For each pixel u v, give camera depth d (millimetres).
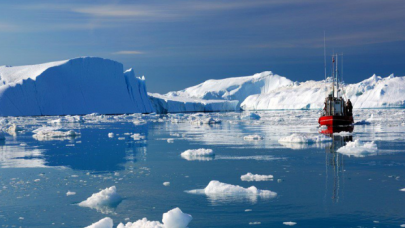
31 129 41500
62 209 9867
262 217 9109
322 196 10766
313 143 23188
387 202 10125
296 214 9281
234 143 23859
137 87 114375
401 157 17156
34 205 10219
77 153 19844
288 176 13383
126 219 9078
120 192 11430
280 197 10688
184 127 43031
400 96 136375
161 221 8891
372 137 27109
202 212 9484
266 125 45562
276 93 191625
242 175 13492
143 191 11508
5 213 9594
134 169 15031
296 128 39188
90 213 9523
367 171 14062
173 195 11016
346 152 18828
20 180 13211
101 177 13578
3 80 97312
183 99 162375
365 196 10711
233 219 8977
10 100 86812
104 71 104500
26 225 8766
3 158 18328
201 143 24172
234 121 56906
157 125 48000
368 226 8484
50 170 15047
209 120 51344
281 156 17875
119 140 26844
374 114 74000
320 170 14375
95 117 77438
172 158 17703
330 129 35562
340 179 12781
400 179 12695
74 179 13297
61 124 52500
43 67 101312
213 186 11414
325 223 8695
